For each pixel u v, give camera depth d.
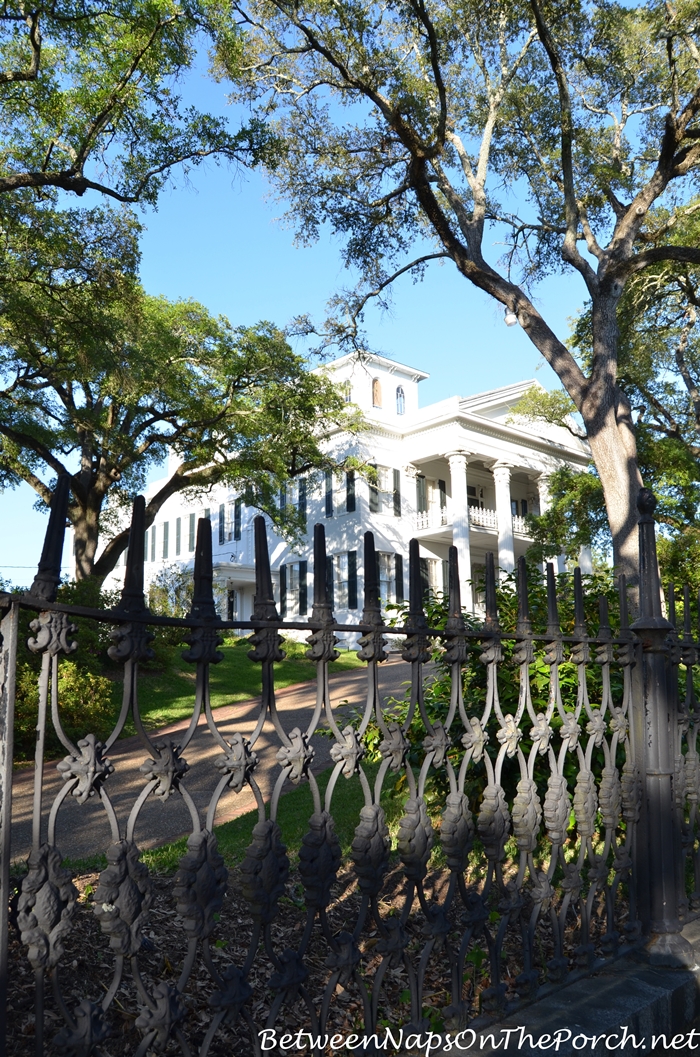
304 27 12.22
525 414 24.66
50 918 1.47
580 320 21.38
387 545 30.95
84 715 11.47
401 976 3.18
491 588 2.62
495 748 4.71
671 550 17.34
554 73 13.59
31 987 2.82
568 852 4.93
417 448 31.98
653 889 3.12
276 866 1.89
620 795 3.12
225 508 38.62
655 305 19.97
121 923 1.58
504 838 2.54
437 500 33.44
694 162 13.10
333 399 23.50
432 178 14.20
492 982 2.47
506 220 16.20
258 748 9.88
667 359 21.28
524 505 36.84
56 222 14.28
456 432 30.45
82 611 1.54
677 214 14.91
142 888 1.63
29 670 10.85
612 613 5.89
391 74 12.08
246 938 3.53
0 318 15.59
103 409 23.52
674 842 3.19
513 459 32.47
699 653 3.71
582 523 21.64
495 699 2.58
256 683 18.16
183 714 14.46
